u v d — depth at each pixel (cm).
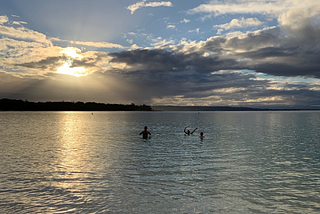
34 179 1051
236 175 1129
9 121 6119
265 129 3950
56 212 722
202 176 1106
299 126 4666
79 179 1052
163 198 834
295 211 747
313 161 1451
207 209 750
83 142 2316
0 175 1112
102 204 781
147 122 6209
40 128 4066
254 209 756
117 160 1460
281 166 1316
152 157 1559
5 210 733
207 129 3975
